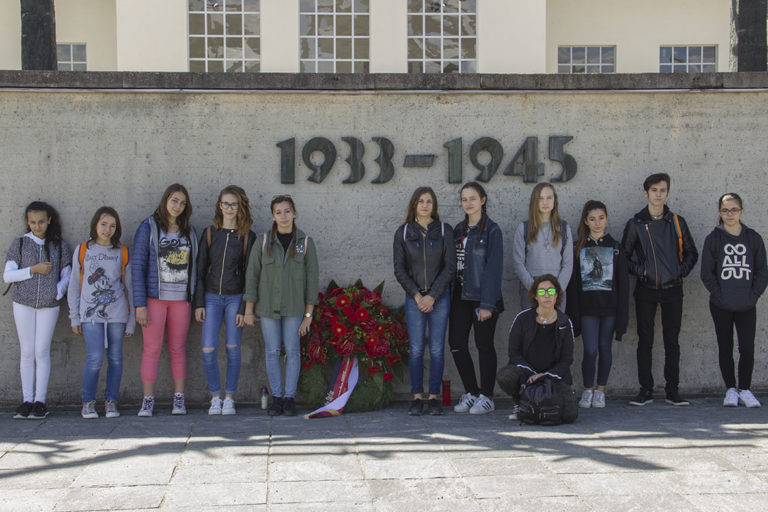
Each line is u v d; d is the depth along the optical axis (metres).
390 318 5.68
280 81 5.86
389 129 5.96
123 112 5.82
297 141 5.93
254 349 5.87
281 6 10.87
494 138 6.00
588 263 5.59
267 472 3.87
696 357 6.09
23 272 5.26
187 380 5.83
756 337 6.08
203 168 5.88
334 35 10.97
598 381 5.67
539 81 5.96
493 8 11.00
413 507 3.37
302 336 5.61
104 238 5.34
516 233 5.61
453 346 5.47
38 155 5.77
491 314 5.33
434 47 11.02
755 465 3.96
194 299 5.54
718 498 3.46
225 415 5.41
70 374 5.77
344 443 4.46
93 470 3.91
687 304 6.09
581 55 13.33
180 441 4.53
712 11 13.30
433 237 5.32
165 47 10.77
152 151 5.84
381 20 10.95
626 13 13.27
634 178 6.07
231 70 10.91
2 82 5.70
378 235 5.97
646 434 4.66
